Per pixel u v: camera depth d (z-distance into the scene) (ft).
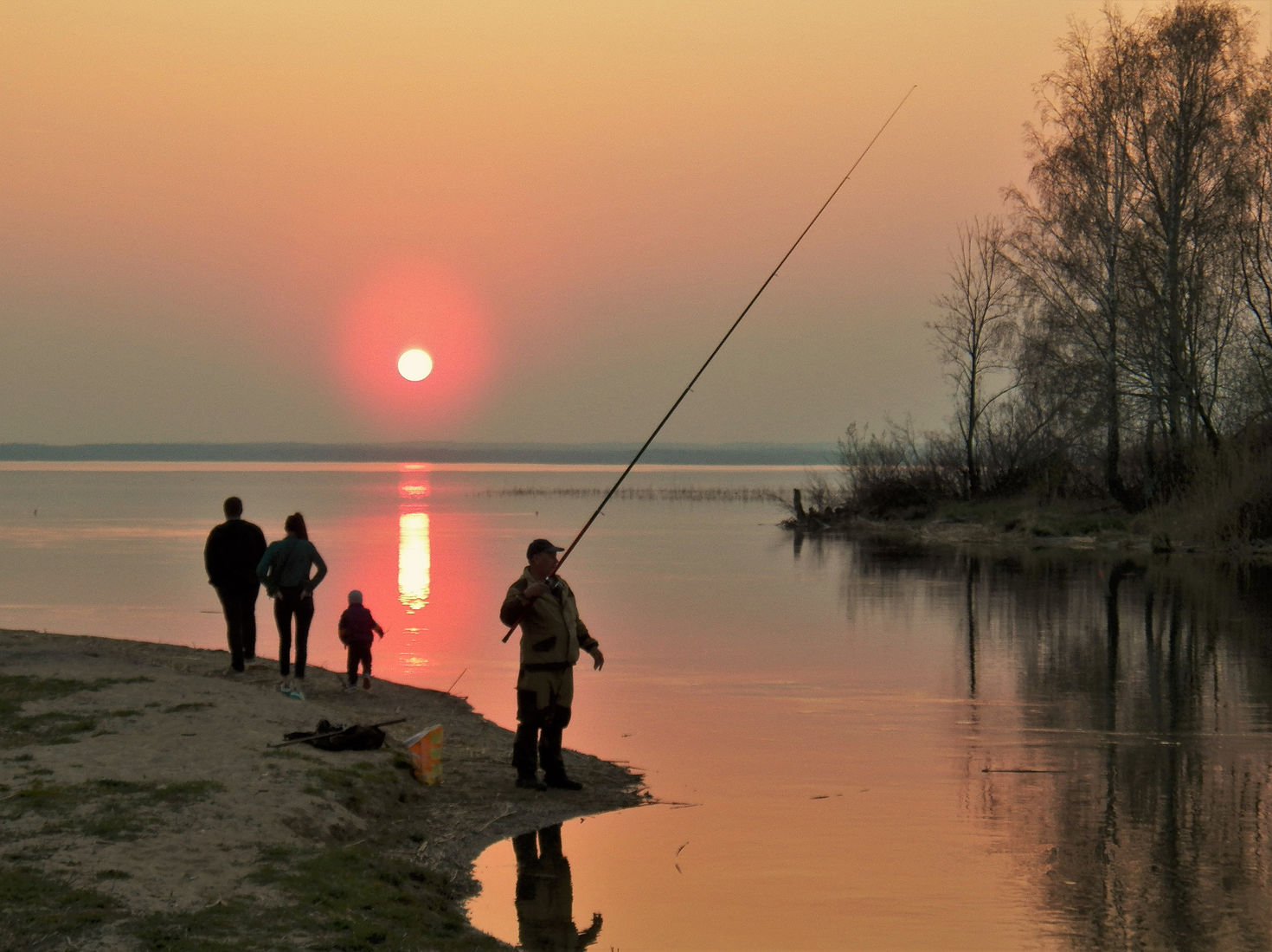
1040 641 57.41
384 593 79.30
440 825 25.85
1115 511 136.98
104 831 21.29
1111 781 31.07
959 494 165.27
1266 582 83.71
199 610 69.97
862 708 41.32
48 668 36.04
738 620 66.44
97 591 80.48
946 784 30.58
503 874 23.26
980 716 39.75
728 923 20.90
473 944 18.72
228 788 24.23
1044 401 138.51
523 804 27.89
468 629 61.77
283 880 19.90
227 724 29.71
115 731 28.45
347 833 23.72
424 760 28.78
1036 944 20.13
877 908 21.74
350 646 40.73
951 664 50.93
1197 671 48.67
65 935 16.79
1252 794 29.58
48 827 21.26
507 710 40.32
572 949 19.62
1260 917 21.34
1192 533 112.68
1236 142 115.14
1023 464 158.20
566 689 29.68
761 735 36.83
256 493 287.07
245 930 17.60
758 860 24.36
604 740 36.11
